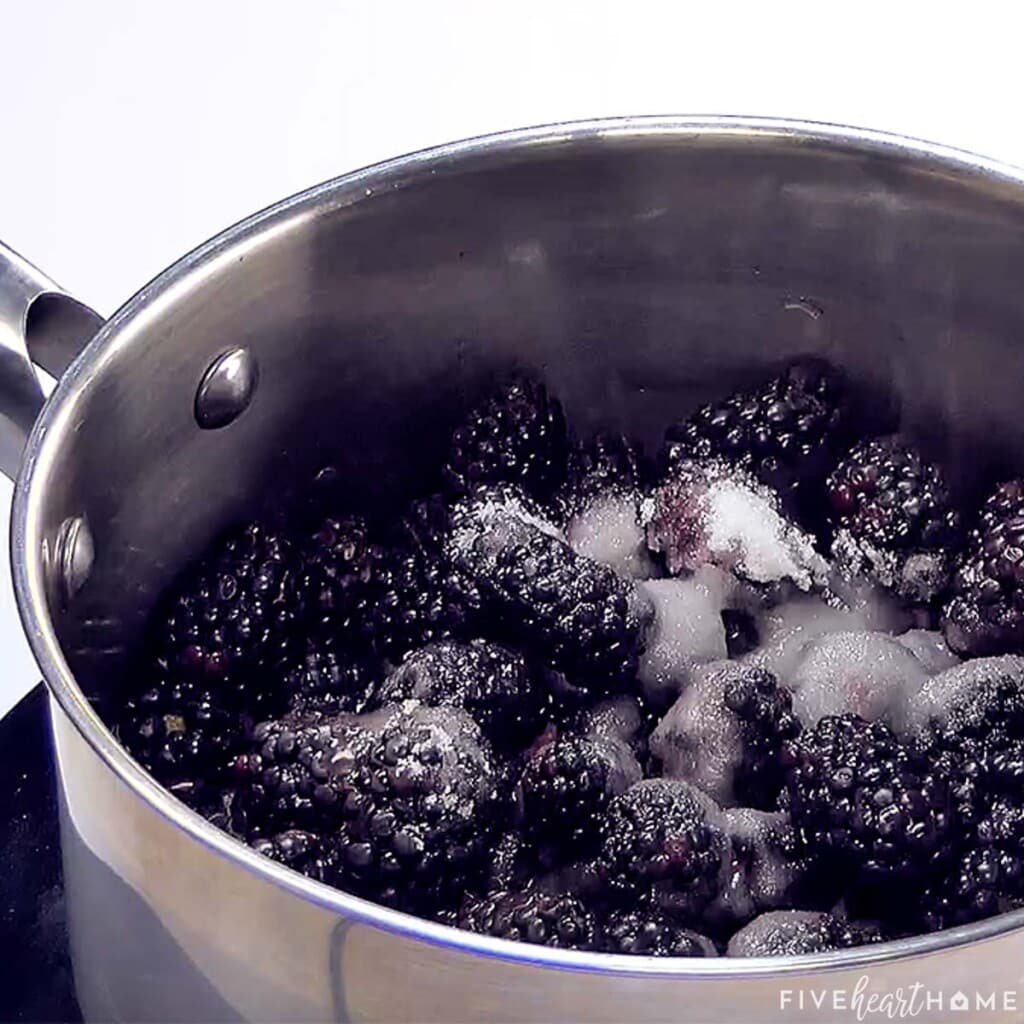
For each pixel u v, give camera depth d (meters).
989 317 0.46
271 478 0.47
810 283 0.47
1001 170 0.44
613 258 0.47
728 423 0.48
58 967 0.43
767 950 0.42
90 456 0.42
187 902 0.37
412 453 0.48
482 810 0.43
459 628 0.46
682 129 0.45
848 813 0.42
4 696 0.52
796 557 0.47
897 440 0.48
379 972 0.36
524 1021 0.35
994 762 0.43
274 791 0.44
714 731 0.45
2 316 0.43
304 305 0.45
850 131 0.45
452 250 0.46
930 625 0.48
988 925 0.35
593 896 0.43
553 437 0.48
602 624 0.45
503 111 0.61
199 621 0.46
